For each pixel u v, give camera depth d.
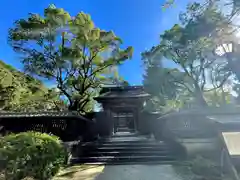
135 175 6.88
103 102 17.27
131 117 23.28
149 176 6.67
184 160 9.14
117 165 8.80
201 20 8.54
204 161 7.14
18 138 5.47
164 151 10.38
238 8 6.81
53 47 15.80
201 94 16.95
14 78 15.10
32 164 5.29
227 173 6.14
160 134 13.86
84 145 11.38
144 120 16.77
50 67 15.76
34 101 15.98
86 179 6.50
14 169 4.95
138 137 14.51
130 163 9.08
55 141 6.38
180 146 9.94
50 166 5.89
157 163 8.88
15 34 15.07
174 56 16.72
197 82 17.23
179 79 17.89
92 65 17.33
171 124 12.09
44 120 11.31
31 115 11.14
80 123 14.16
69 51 15.22
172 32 15.11
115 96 17.05
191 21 9.88
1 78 13.86
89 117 16.72
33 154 5.34
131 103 17.17
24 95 15.66
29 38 15.24
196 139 9.50
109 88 19.06
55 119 11.50
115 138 14.02
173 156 9.79
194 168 6.89
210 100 19.66
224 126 7.72
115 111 17.64
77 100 16.42
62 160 6.78
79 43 16.05
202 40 11.65
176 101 18.47
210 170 6.48
